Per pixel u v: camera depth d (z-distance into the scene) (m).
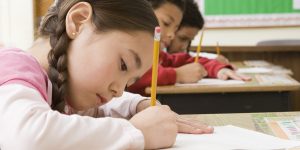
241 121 0.99
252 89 1.67
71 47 0.78
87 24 0.78
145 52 0.78
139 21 0.77
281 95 1.72
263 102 1.72
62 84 0.78
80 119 0.64
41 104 0.65
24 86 0.66
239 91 1.67
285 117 1.02
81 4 0.79
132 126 0.68
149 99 1.05
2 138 0.61
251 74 2.07
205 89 1.65
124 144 0.65
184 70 1.79
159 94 1.66
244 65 2.62
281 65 3.09
